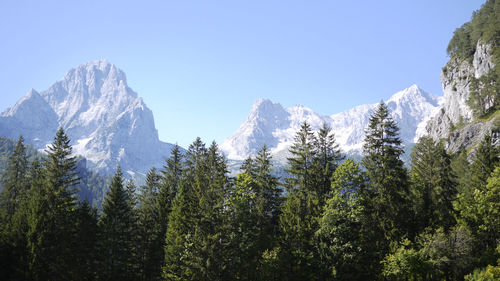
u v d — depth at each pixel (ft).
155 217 203.10
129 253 187.52
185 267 153.38
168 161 231.71
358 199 155.53
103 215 207.82
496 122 306.14
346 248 146.00
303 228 156.76
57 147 189.67
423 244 135.95
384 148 163.12
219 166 191.11
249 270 157.99
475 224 146.61
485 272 117.50
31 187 196.24
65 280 173.47
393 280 134.51
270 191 189.47
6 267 160.97
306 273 149.89
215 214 162.50
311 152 185.47
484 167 178.91
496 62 397.19
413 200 163.22
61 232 174.09
